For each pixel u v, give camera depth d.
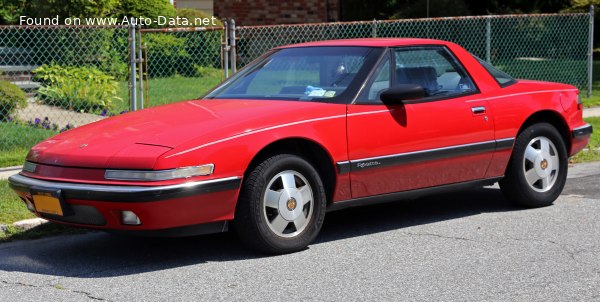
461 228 6.96
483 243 6.41
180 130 5.90
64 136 6.34
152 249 6.49
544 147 7.64
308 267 5.82
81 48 15.93
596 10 23.00
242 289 5.34
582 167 10.07
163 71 19.36
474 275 5.54
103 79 14.20
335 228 7.08
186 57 19.66
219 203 5.77
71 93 13.66
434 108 6.86
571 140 7.93
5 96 11.89
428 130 6.79
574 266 5.73
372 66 6.70
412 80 6.90
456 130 6.98
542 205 7.72
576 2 23.27
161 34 19.48
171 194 5.53
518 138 7.50
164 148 5.65
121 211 5.59
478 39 23.39
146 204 5.49
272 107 6.30
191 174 5.62
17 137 10.88
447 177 7.05
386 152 6.55
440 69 7.13
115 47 17.27
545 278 5.45
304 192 6.19
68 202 5.75
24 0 17.06
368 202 6.62
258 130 5.93
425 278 5.49
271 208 6.04
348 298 5.10
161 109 6.69
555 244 6.33
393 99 6.52
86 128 6.45
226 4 24.62
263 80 7.04
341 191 6.41
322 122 6.24
